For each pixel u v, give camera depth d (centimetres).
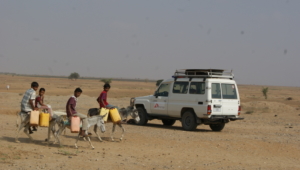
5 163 957
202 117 1725
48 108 1272
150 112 1966
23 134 1496
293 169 1073
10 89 6650
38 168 922
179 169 999
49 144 1285
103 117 1266
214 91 1720
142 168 988
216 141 1473
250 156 1247
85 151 1186
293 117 2758
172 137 1534
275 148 1400
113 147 1287
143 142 1412
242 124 2261
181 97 1817
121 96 6444
